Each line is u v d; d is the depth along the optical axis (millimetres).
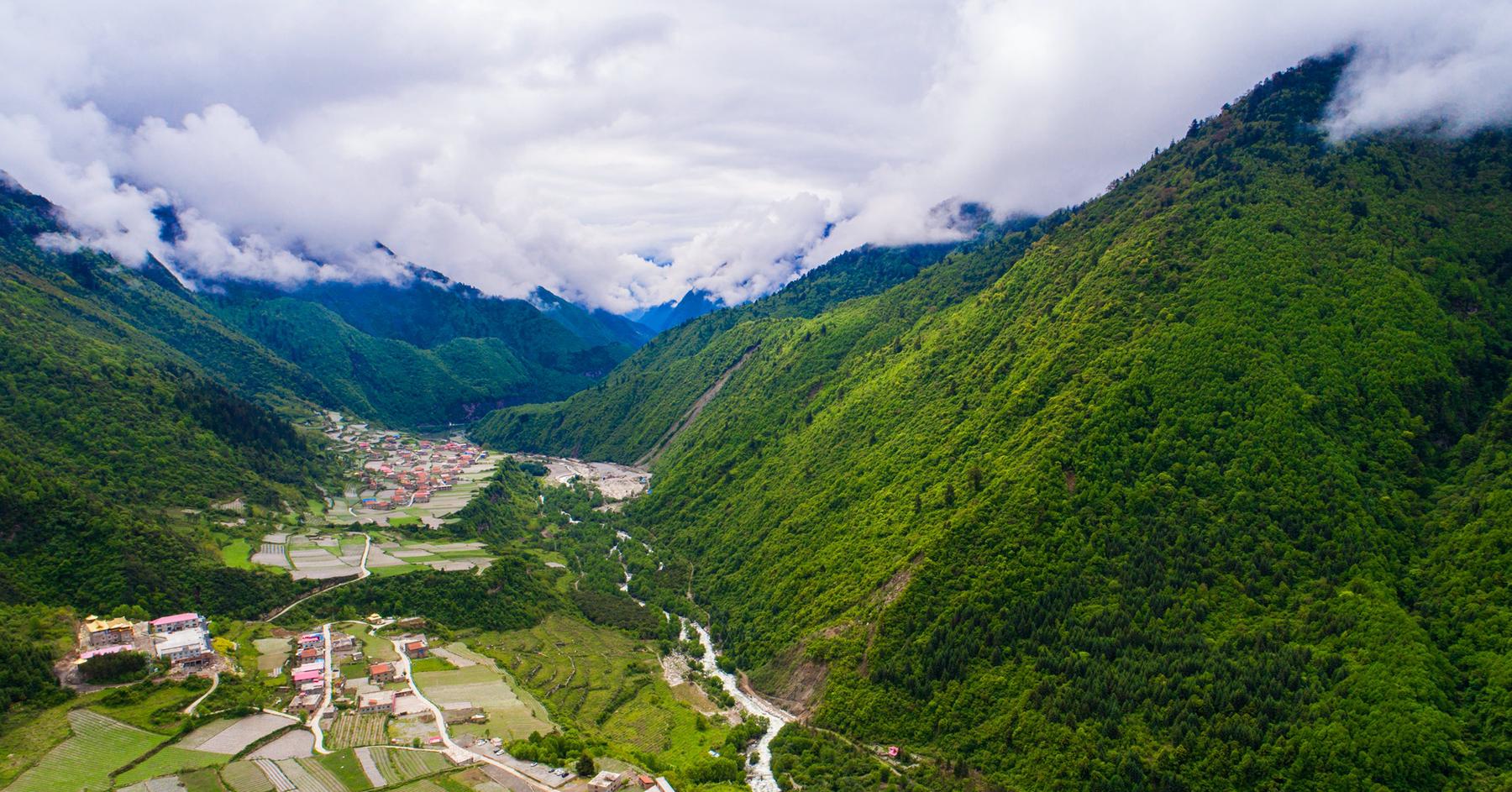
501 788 153625
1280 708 153125
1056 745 164125
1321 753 143250
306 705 180000
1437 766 136125
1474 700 144250
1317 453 190125
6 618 181500
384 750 165000
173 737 160875
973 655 188000
